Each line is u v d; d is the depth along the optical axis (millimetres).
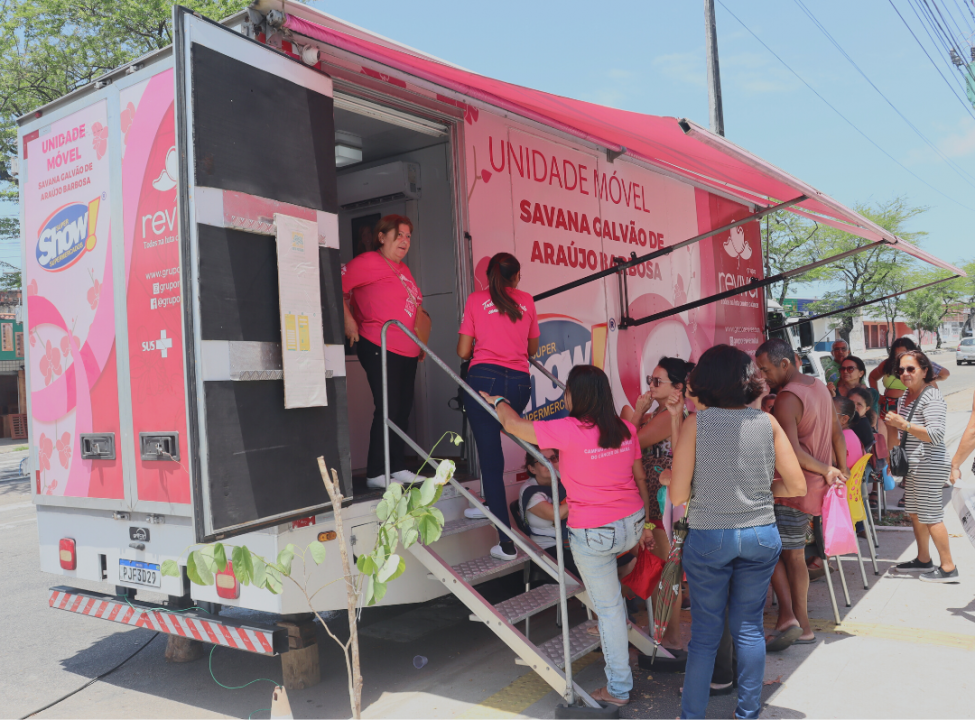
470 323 3941
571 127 4824
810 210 6371
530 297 4086
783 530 3938
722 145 3572
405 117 4168
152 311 3352
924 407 5051
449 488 4023
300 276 3094
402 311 4090
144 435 3371
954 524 6805
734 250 7871
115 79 3496
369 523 3486
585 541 3201
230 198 2844
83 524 3711
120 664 4297
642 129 4379
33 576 6512
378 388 4043
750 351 8148
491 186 4590
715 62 12914
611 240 5723
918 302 43781
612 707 3209
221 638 3279
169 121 3281
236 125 2889
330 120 3334
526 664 3352
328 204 3281
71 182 3689
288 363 2998
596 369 3301
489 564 3773
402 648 4383
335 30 3168
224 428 2764
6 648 4613
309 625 3711
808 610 4539
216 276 2779
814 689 3424
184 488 3250
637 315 6051
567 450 3242
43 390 3818
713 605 2908
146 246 3369
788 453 2982
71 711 3631
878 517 7105
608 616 3295
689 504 2947
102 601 3676
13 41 13336
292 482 3008
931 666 3611
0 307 24703
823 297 29859
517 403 3936
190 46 2729
